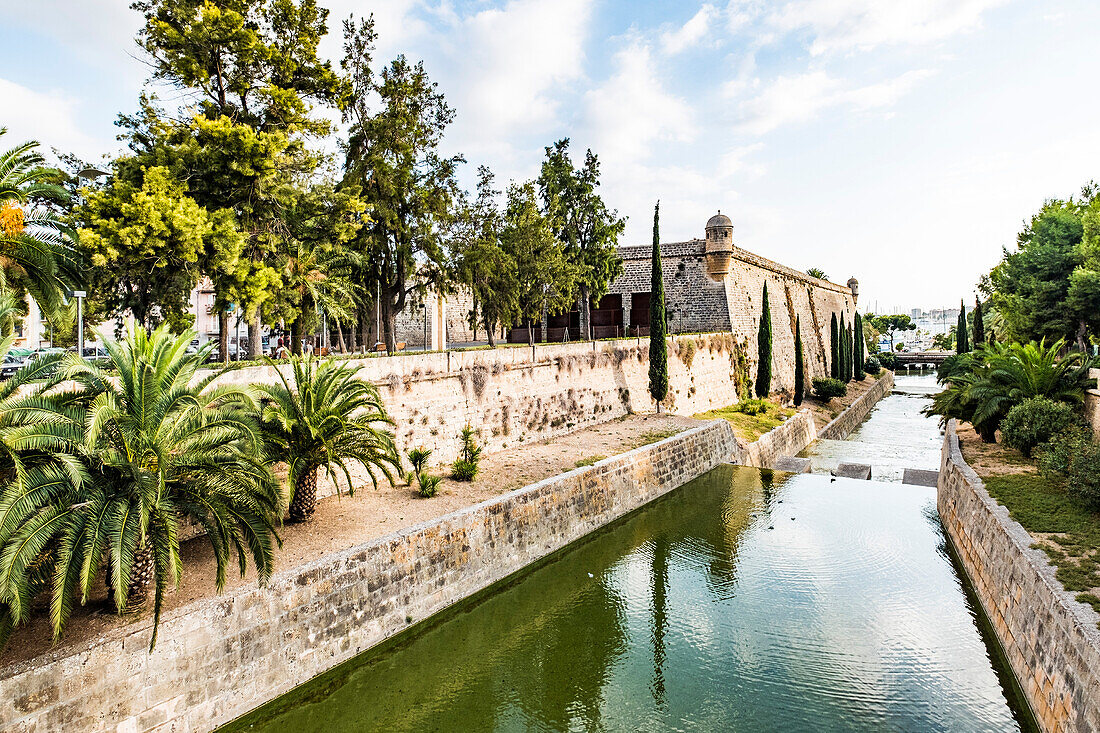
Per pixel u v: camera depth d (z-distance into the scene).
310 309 23.66
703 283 46.16
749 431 35.34
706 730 10.65
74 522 8.92
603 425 30.48
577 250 38.66
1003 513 14.75
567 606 15.65
